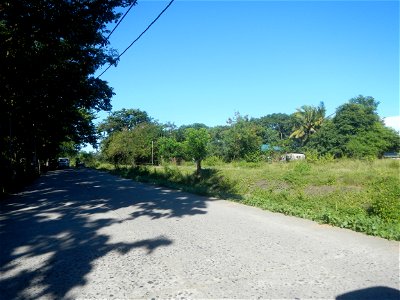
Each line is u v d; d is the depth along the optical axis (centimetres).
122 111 8144
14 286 465
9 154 1881
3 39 1323
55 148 4956
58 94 1830
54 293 439
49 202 1320
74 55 1591
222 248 620
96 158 8650
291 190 1534
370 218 809
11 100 1864
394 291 422
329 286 440
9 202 1352
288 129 9375
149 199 1330
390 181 1296
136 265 538
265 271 498
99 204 1228
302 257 558
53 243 687
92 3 1291
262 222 845
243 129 3888
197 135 2448
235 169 2547
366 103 5753
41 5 1224
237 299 408
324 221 823
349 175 1628
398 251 582
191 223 848
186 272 502
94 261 564
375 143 4509
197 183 2069
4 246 671
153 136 4828
